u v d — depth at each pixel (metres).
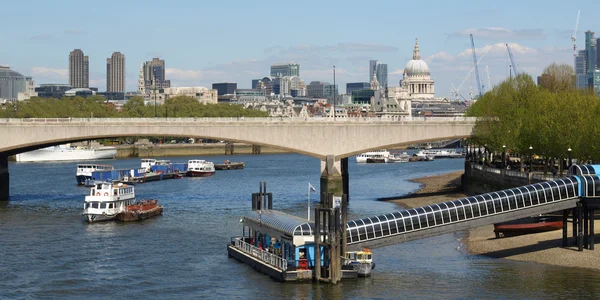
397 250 139.50
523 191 133.50
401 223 126.88
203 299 110.50
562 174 198.38
